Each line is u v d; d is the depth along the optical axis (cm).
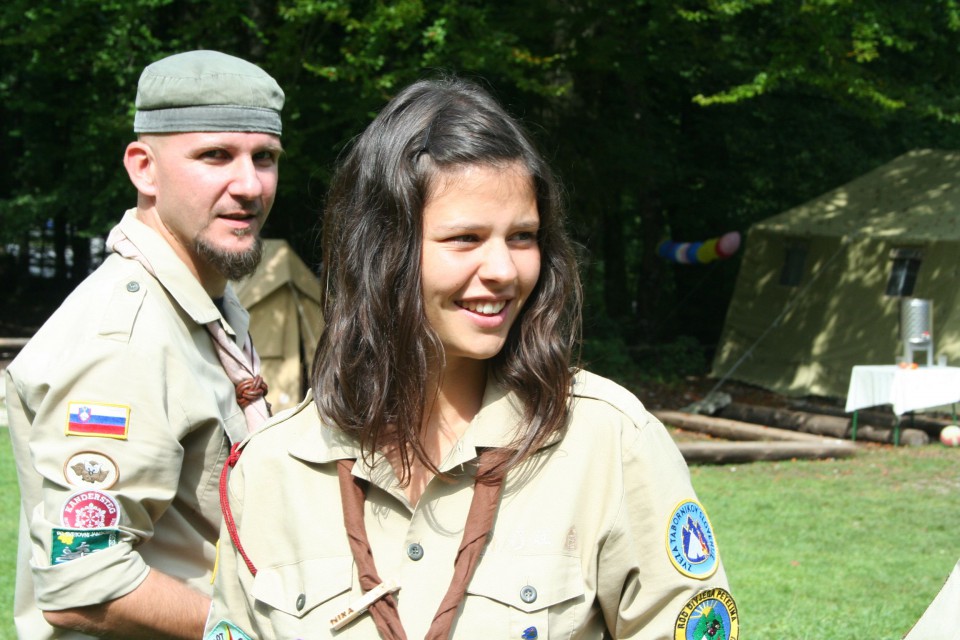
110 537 223
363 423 166
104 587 220
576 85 1745
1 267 2592
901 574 671
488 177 161
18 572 248
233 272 253
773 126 1956
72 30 1361
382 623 158
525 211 164
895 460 1096
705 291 2192
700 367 1877
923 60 1552
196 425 238
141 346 233
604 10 1407
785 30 1314
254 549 174
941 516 844
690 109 2012
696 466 1061
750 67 1438
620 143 1778
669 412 1375
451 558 163
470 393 174
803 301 1653
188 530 245
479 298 162
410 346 163
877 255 1546
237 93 250
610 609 168
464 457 165
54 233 2592
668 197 2088
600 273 2338
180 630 229
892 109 1342
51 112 1587
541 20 1383
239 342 270
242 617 179
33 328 2169
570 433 168
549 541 161
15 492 796
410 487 169
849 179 1994
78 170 1575
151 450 228
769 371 1688
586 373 178
